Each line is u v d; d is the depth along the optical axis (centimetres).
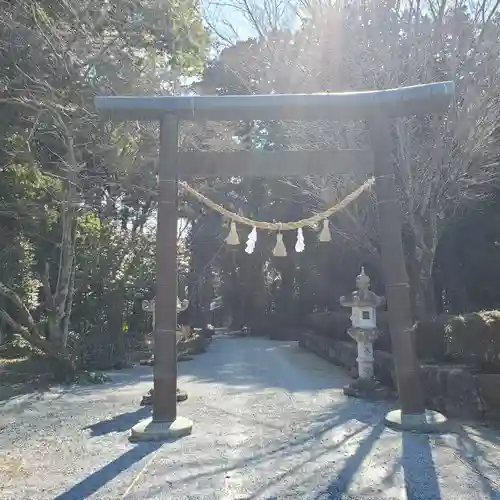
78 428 598
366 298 784
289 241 2231
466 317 632
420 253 927
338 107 583
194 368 1217
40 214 1176
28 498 363
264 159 615
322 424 577
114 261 1405
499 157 962
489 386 565
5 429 599
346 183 977
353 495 352
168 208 579
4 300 1385
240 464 428
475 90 835
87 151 1123
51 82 984
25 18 936
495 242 1388
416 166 892
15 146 1030
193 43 991
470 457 432
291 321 2561
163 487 376
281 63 1004
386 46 875
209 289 3206
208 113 589
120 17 942
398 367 558
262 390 840
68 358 1027
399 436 506
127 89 1015
